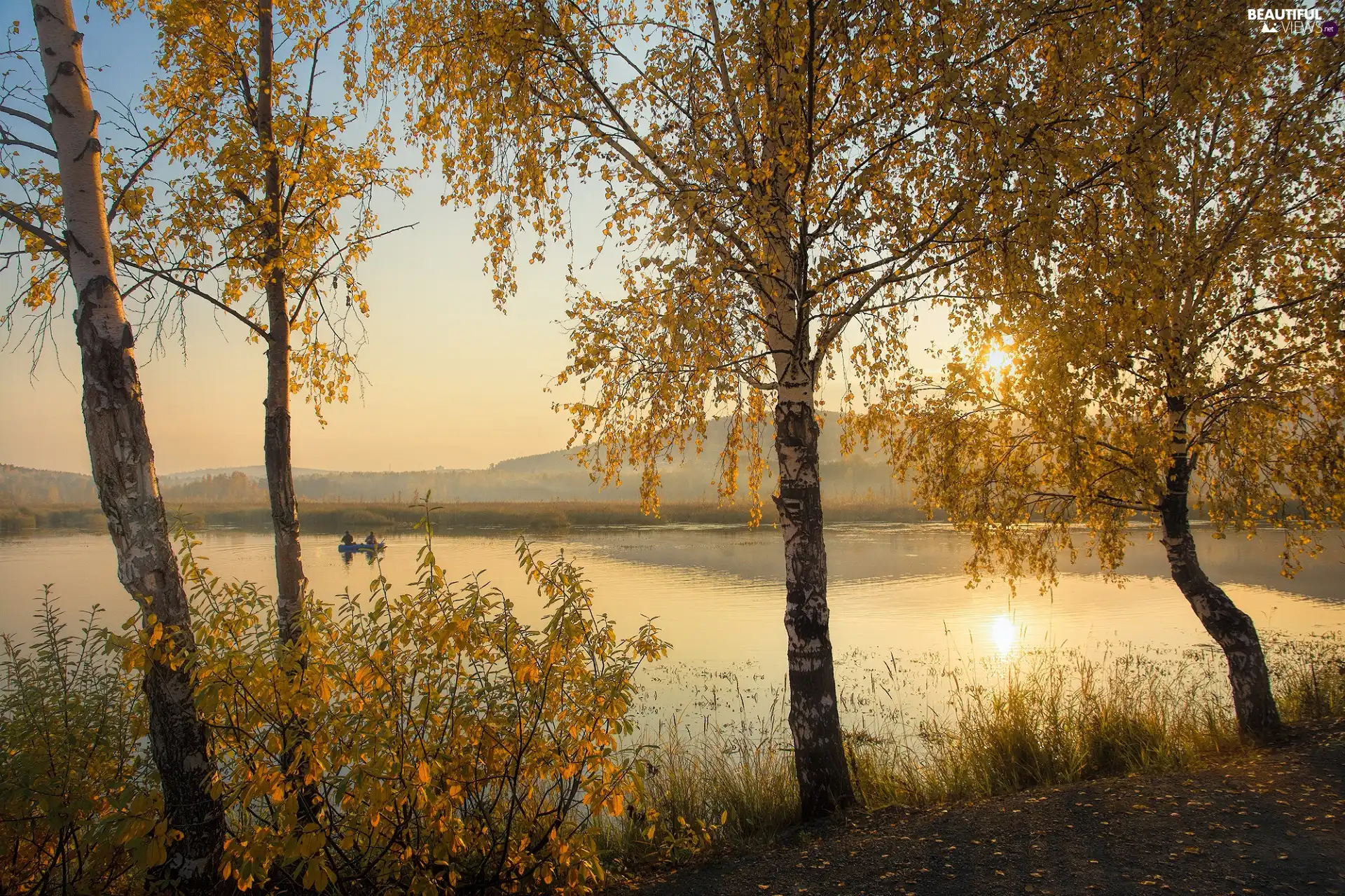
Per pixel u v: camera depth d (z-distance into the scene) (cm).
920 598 2403
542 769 452
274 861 423
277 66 680
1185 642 1641
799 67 544
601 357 604
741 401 710
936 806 623
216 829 435
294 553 629
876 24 542
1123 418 734
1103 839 495
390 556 4259
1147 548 3644
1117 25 574
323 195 687
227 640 441
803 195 564
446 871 441
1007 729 763
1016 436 881
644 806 550
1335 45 715
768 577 3023
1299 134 730
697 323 554
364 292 717
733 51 561
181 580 448
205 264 627
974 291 661
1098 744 752
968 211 529
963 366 848
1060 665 1400
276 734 419
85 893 418
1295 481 782
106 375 429
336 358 737
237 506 10994
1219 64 616
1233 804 537
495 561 3806
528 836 461
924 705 1177
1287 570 843
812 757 628
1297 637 1595
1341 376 727
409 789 396
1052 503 888
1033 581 2756
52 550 4600
